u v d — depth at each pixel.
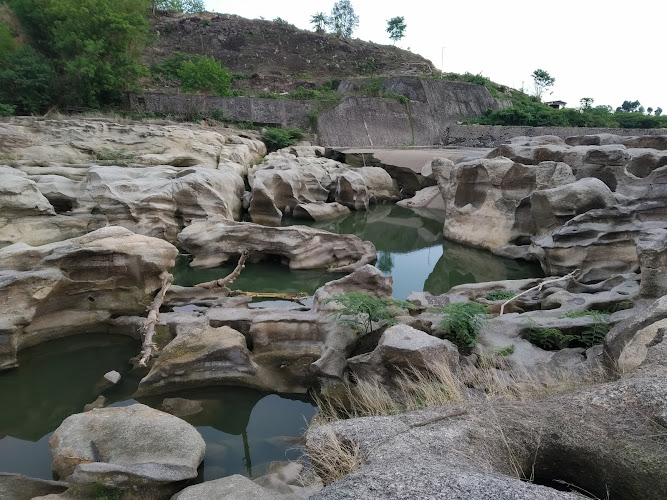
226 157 21.94
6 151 17.95
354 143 34.12
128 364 7.68
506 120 36.25
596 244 10.66
